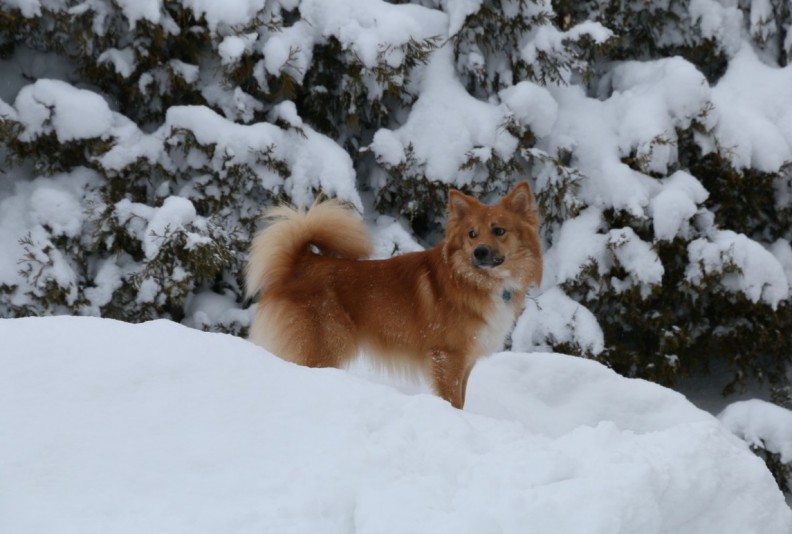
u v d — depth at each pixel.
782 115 10.76
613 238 9.75
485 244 5.69
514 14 10.05
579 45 10.30
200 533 2.88
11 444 3.27
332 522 3.05
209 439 3.48
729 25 11.38
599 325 10.01
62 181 9.41
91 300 9.11
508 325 6.01
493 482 3.23
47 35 9.58
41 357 3.86
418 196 9.80
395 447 3.52
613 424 3.68
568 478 3.29
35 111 9.01
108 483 3.15
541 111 9.84
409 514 3.00
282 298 6.05
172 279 8.84
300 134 9.43
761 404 9.63
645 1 11.28
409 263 6.09
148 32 9.33
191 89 9.59
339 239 6.31
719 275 10.00
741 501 3.44
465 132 9.58
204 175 9.42
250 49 9.28
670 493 3.26
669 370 10.45
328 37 9.58
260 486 3.20
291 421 3.67
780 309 10.52
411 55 9.52
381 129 9.73
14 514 2.94
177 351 4.06
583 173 10.15
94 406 3.59
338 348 5.99
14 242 9.02
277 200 9.30
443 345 5.92
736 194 10.87
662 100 10.22
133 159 9.20
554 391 6.81
